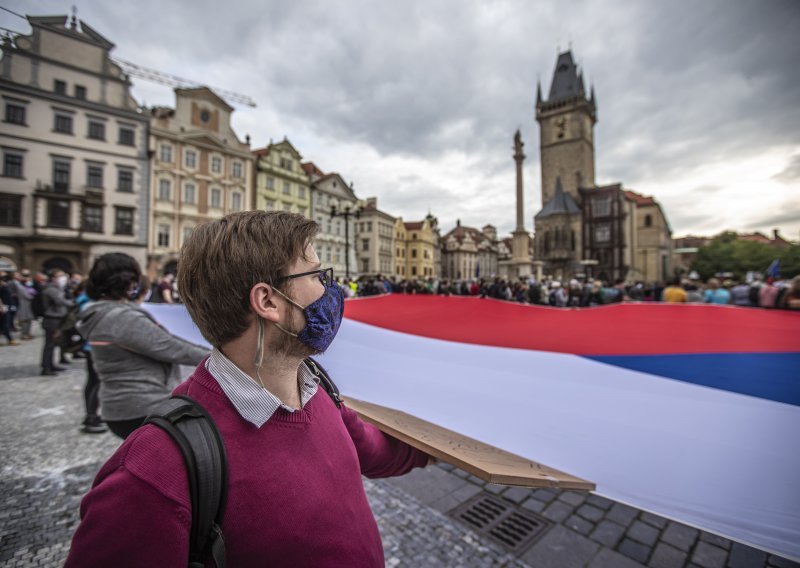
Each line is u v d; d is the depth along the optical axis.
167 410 0.69
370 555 0.81
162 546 0.57
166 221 28.22
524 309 4.92
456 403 2.28
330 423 0.88
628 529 2.60
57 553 2.13
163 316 5.88
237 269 0.74
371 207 52.56
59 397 4.89
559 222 49.47
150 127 27.39
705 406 1.94
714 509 1.48
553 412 2.06
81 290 5.78
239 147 32.44
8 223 22.83
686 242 88.69
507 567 2.21
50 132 23.83
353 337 4.00
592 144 57.19
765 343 2.98
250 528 0.64
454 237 75.81
